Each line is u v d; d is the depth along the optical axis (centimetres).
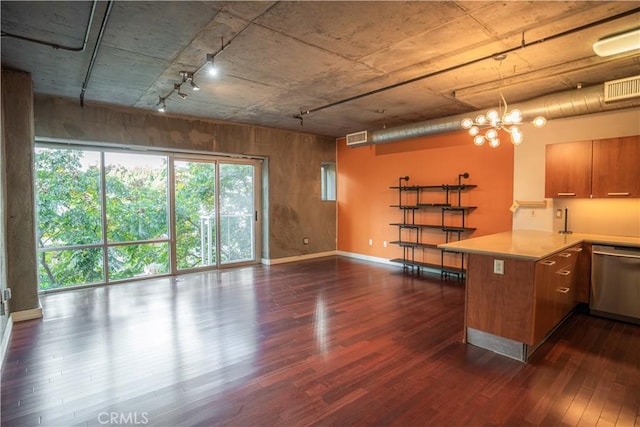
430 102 479
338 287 505
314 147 751
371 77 382
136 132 515
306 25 266
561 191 427
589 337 328
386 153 687
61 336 327
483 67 351
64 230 485
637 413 212
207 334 332
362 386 242
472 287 310
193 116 566
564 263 342
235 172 659
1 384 244
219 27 268
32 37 284
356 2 234
